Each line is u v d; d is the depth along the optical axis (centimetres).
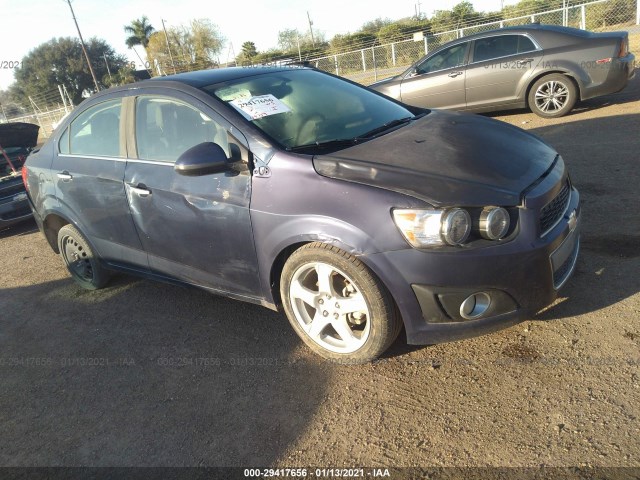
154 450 256
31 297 464
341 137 313
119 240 384
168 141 336
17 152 782
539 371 258
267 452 243
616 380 243
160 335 360
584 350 266
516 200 246
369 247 250
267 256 291
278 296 310
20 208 681
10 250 613
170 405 286
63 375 334
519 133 327
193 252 332
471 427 234
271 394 280
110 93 383
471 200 241
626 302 297
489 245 242
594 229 390
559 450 214
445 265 241
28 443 278
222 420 268
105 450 262
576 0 2052
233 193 296
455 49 834
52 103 4031
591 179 492
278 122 311
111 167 367
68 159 409
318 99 350
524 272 247
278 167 281
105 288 452
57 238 463
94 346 362
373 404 259
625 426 219
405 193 248
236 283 321
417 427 239
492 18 2314
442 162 269
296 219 271
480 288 244
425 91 856
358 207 254
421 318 255
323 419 255
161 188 331
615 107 770
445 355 284
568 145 619
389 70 2144
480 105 826
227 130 305
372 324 265
